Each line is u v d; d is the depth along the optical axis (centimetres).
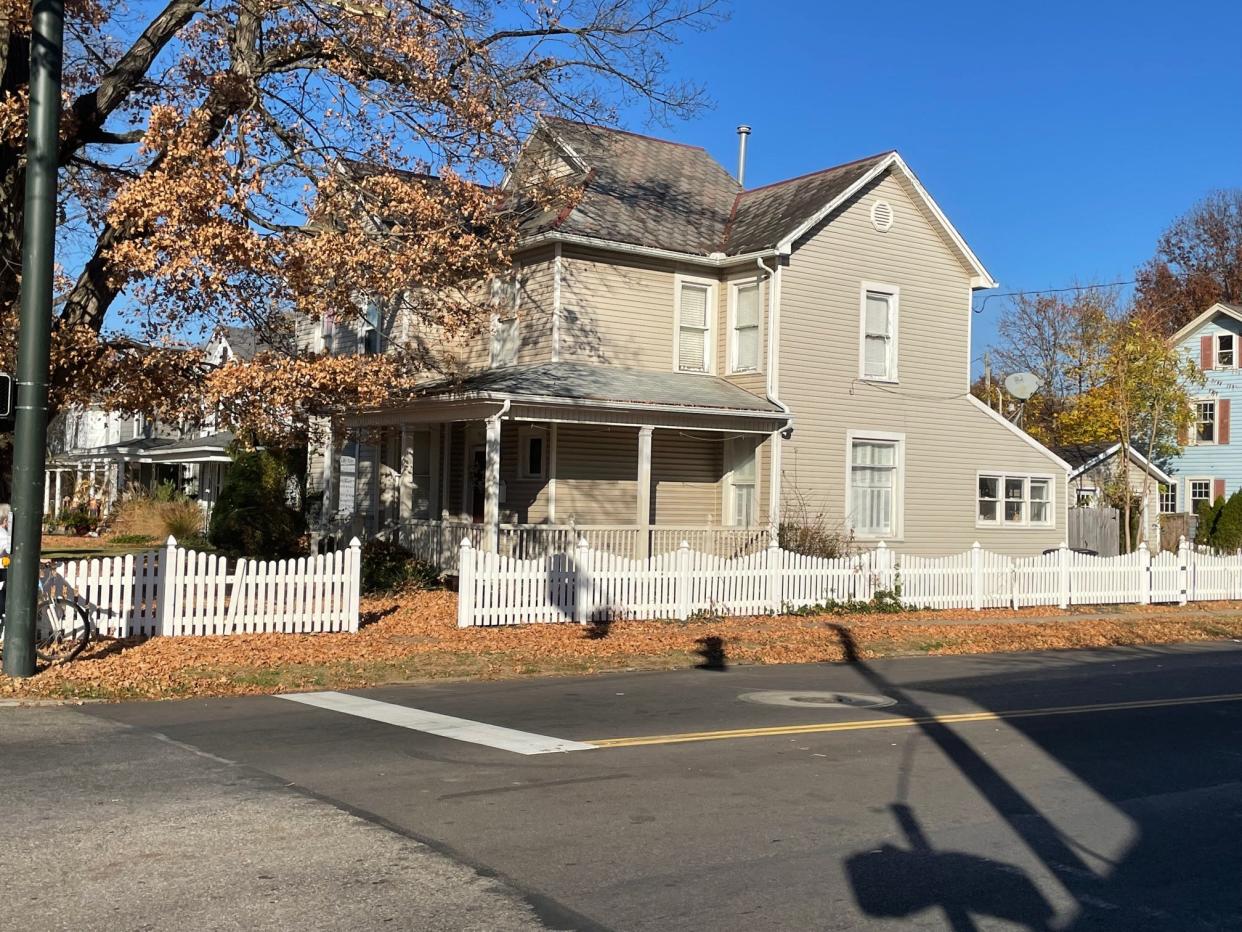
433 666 1416
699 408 2245
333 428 1973
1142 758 987
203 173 1488
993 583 2297
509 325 2481
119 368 1645
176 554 1509
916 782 871
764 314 2456
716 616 1938
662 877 627
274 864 631
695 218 2644
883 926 562
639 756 939
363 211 1750
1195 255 6131
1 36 1538
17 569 1220
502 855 658
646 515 2220
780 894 604
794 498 2462
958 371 2756
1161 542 4106
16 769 854
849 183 2530
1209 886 640
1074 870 664
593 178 2483
